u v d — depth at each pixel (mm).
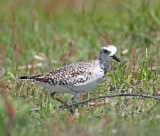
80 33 21172
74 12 24656
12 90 14664
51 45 19516
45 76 13852
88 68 13820
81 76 13695
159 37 19031
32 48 19422
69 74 13727
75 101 13969
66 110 13586
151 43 18891
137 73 15383
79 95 14383
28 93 14664
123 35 19672
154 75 15586
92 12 23031
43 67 17500
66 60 17969
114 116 12922
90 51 18172
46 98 14289
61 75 13734
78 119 12766
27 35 20375
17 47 18781
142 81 15125
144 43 19109
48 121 12484
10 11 24891
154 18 19641
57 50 19078
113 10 24969
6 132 11266
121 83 14953
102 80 14953
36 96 14508
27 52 19016
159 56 17531
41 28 21688
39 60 18312
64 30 21750
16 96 14359
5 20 22906
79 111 13578
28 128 12141
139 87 14883
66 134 11609
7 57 18484
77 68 13820
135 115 13188
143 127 12250
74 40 20156
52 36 20703
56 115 12883
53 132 11656
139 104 13805
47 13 24406
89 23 21609
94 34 20656
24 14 24078
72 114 13289
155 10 20031
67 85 13758
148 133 11828
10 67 17391
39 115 13148
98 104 13867
